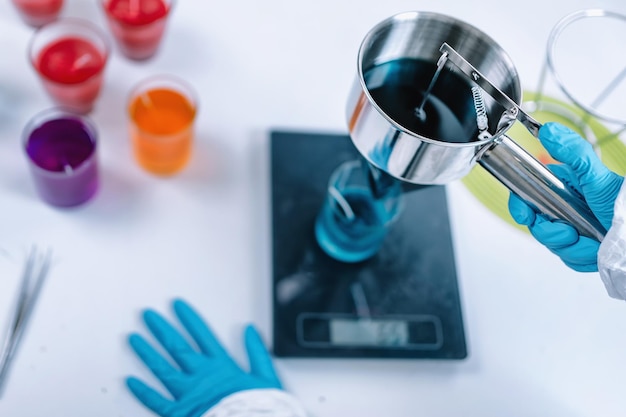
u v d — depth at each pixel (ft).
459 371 2.52
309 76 2.87
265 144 2.73
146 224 2.55
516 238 2.72
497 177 2.06
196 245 2.55
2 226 2.48
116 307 2.45
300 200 2.65
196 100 2.60
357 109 2.01
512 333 2.58
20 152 2.58
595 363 2.58
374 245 2.54
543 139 2.15
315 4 3.00
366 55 2.01
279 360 2.46
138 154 2.59
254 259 2.57
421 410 2.46
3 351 2.34
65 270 2.46
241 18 2.92
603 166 2.16
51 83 2.52
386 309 2.54
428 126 2.03
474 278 2.64
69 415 2.32
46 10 2.72
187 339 2.51
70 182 2.40
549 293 2.65
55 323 2.40
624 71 2.74
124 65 2.77
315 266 2.57
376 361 2.50
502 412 2.48
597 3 3.15
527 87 2.90
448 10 3.06
